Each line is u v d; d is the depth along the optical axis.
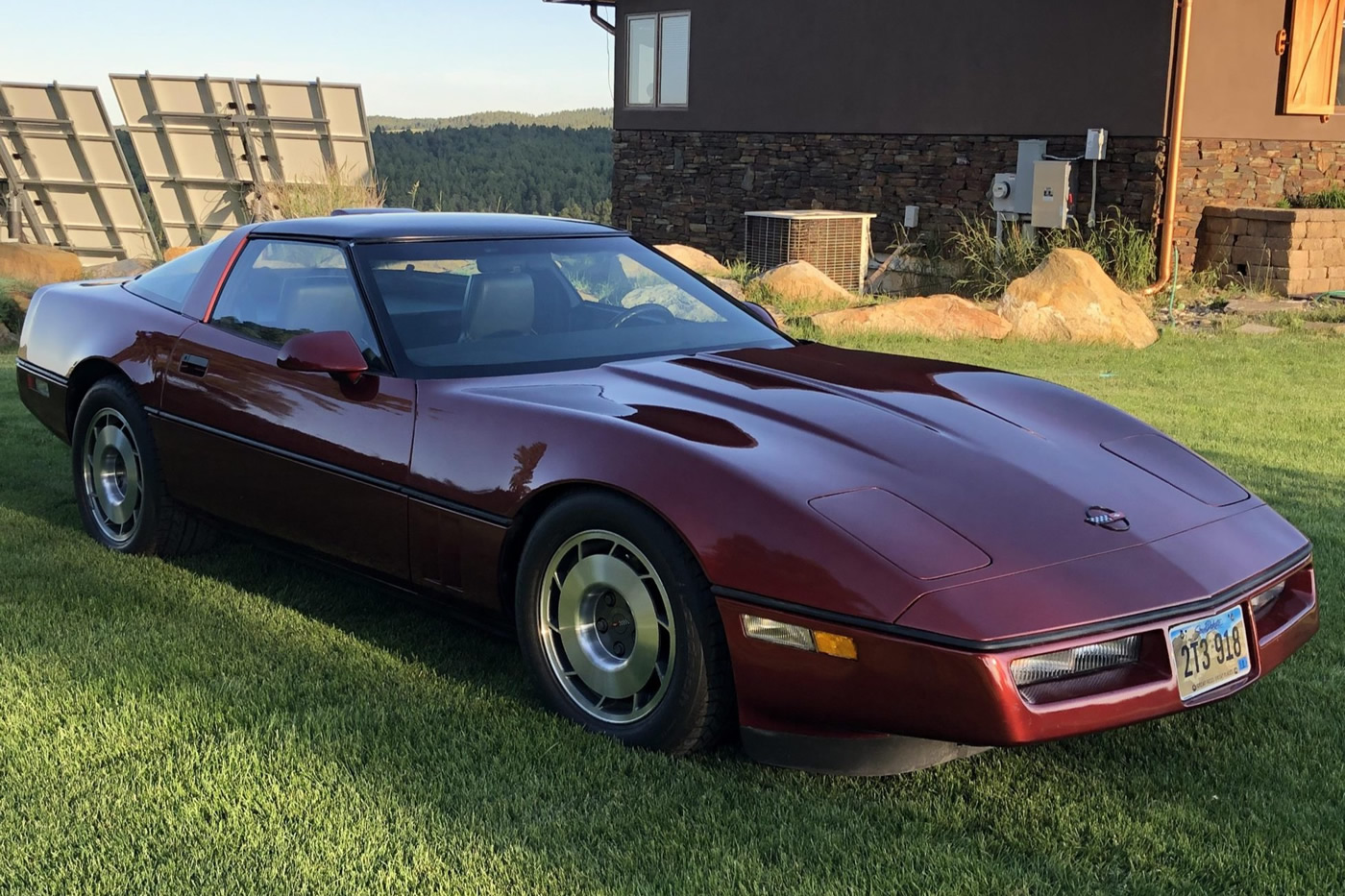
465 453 3.25
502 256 4.04
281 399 3.78
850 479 2.87
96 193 16.94
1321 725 3.14
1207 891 2.40
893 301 11.81
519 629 3.22
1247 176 13.41
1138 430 3.49
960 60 14.51
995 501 2.87
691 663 2.82
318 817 2.62
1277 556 3.00
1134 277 12.79
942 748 2.75
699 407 3.22
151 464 4.30
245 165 16.30
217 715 3.10
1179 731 3.12
